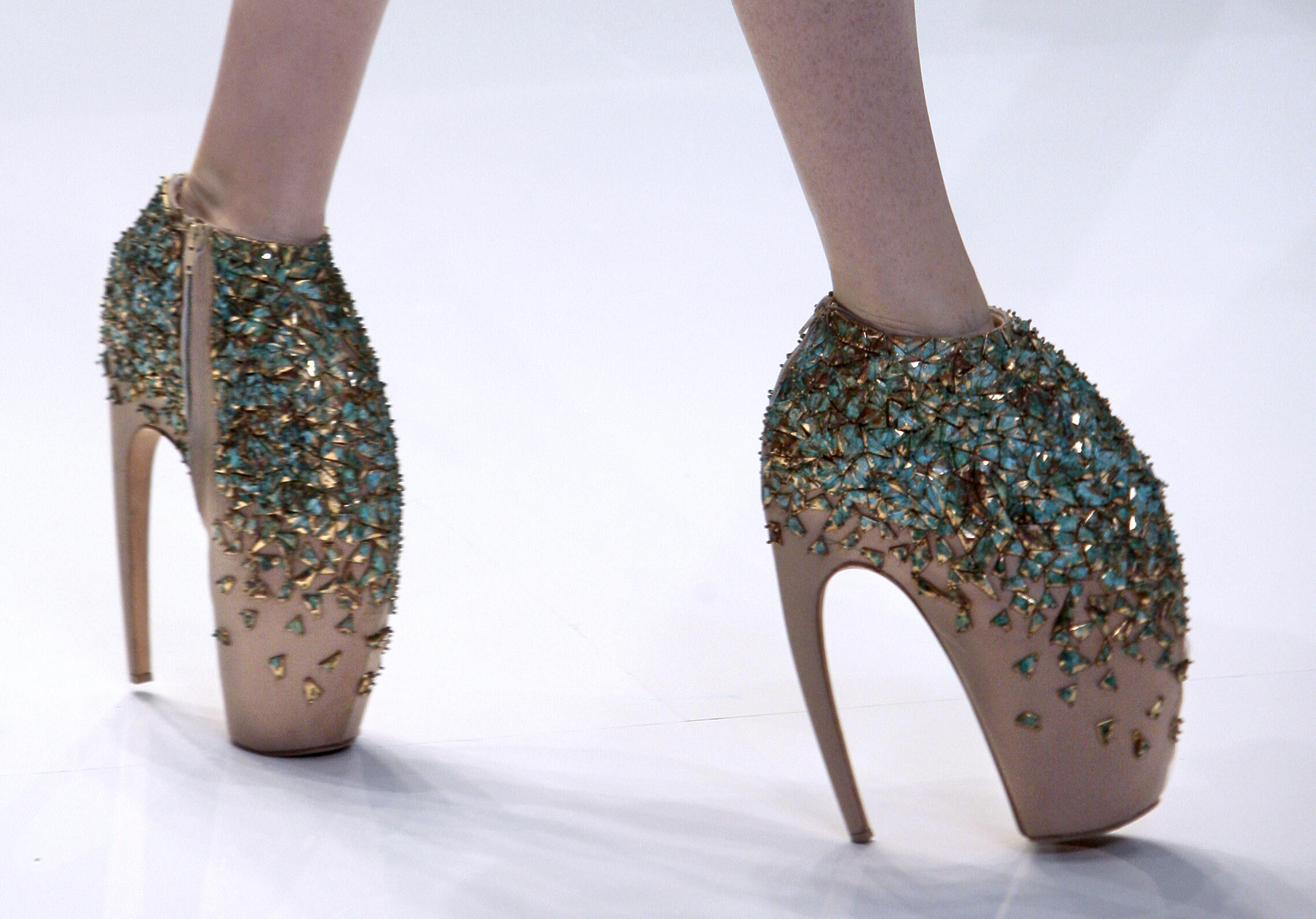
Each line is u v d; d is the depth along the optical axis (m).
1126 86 5.77
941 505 2.23
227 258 2.32
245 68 2.32
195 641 2.55
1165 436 3.05
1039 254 4.23
